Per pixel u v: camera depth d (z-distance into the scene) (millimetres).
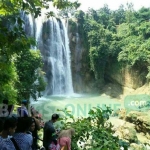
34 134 5840
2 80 12484
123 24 51469
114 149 4535
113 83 45438
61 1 6469
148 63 40438
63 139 4539
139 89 40875
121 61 43344
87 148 4762
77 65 45438
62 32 44594
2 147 3637
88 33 44938
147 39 44000
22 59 24156
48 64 41656
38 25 41750
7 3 5398
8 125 3824
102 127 5164
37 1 5695
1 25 5266
